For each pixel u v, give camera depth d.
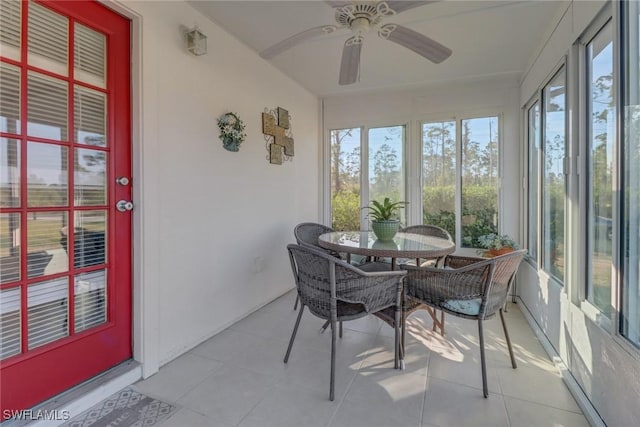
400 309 1.98
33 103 1.42
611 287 1.37
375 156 3.96
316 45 2.69
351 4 1.52
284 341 2.29
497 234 3.41
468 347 2.22
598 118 1.60
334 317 1.69
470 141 3.55
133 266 1.83
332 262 1.67
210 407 1.57
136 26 1.80
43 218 1.46
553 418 1.51
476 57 2.87
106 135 1.70
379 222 2.41
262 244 2.97
